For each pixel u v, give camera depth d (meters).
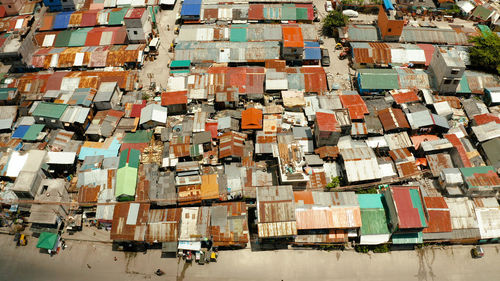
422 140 69.00
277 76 79.38
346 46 93.38
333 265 56.50
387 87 78.38
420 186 60.56
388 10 95.25
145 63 89.62
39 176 61.97
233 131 69.56
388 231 56.91
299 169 61.88
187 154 65.69
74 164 66.62
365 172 61.72
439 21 103.00
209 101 77.50
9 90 77.31
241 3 103.94
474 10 102.62
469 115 72.56
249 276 55.53
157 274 55.75
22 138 68.50
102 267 56.78
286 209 55.91
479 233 56.66
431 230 56.28
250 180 62.75
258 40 91.25
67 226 60.09
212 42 91.19
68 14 99.94
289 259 57.12
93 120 72.81
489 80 79.00
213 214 57.66
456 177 59.84
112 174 62.50
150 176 62.81
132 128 71.81
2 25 97.19
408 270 56.00
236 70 81.94
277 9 100.06
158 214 57.94
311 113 72.81
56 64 86.94
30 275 56.16
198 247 56.22
